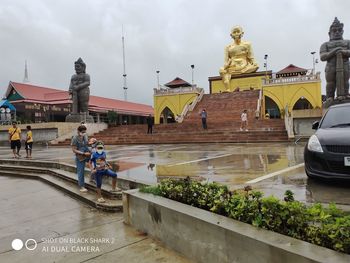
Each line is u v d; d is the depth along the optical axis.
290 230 3.09
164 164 10.37
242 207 3.51
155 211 4.38
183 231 3.85
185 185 4.56
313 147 6.07
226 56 49.06
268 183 6.45
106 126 29.59
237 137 20.09
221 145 18.30
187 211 3.89
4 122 29.58
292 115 18.56
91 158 6.63
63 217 6.02
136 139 23.80
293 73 42.38
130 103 55.72
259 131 20.08
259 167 8.73
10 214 6.43
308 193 5.41
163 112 44.38
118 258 3.97
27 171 11.85
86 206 6.70
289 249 2.71
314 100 35.47
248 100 33.25
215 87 49.38
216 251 3.39
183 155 13.23
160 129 26.56
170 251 4.04
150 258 3.89
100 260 3.96
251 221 3.40
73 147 7.61
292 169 8.05
